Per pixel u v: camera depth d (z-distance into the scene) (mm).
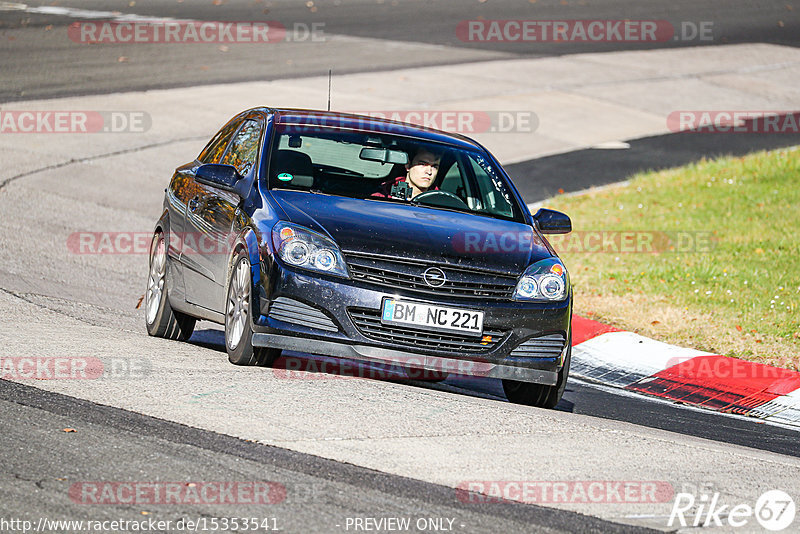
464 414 24625
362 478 19453
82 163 61656
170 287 32625
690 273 46312
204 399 23609
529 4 132125
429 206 29812
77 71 84312
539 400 28891
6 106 72250
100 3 117562
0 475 18172
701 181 64812
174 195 33906
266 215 27516
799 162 67688
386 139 31734
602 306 41719
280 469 19516
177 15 112750
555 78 94375
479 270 27047
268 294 26188
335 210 27922
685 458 23250
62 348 28141
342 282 26156
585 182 66062
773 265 47906
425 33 111188
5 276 39312
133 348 29172
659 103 89438
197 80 84188
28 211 51031
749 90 96000
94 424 21297
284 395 24469
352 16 118875
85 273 42156
